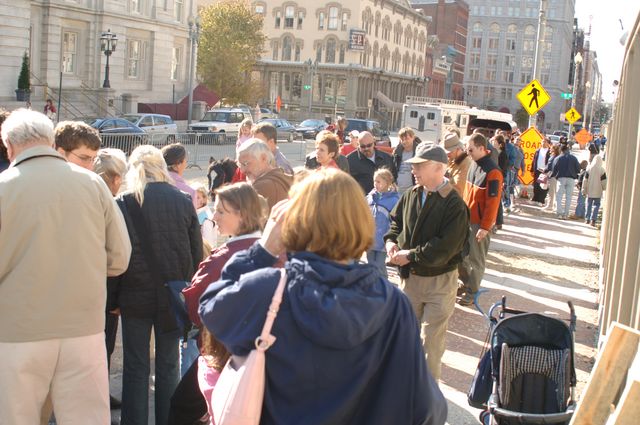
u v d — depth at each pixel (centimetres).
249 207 408
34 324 376
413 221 583
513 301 987
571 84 16050
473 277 929
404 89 9612
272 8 8156
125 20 4425
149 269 470
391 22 8831
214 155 2781
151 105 4481
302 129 4991
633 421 270
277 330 242
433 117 3897
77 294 386
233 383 243
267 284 246
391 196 862
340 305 236
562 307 973
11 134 385
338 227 249
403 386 250
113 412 550
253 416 241
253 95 5900
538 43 2136
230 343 249
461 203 570
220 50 5616
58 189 380
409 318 255
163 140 2523
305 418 242
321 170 261
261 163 574
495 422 459
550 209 2167
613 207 838
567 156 1956
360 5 7812
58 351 387
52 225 378
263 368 242
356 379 244
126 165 541
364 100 8256
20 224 372
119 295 475
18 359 376
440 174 568
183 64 5159
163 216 475
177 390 437
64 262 381
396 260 583
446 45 11981
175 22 4950
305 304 238
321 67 7938
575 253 1423
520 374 476
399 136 1135
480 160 905
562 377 467
